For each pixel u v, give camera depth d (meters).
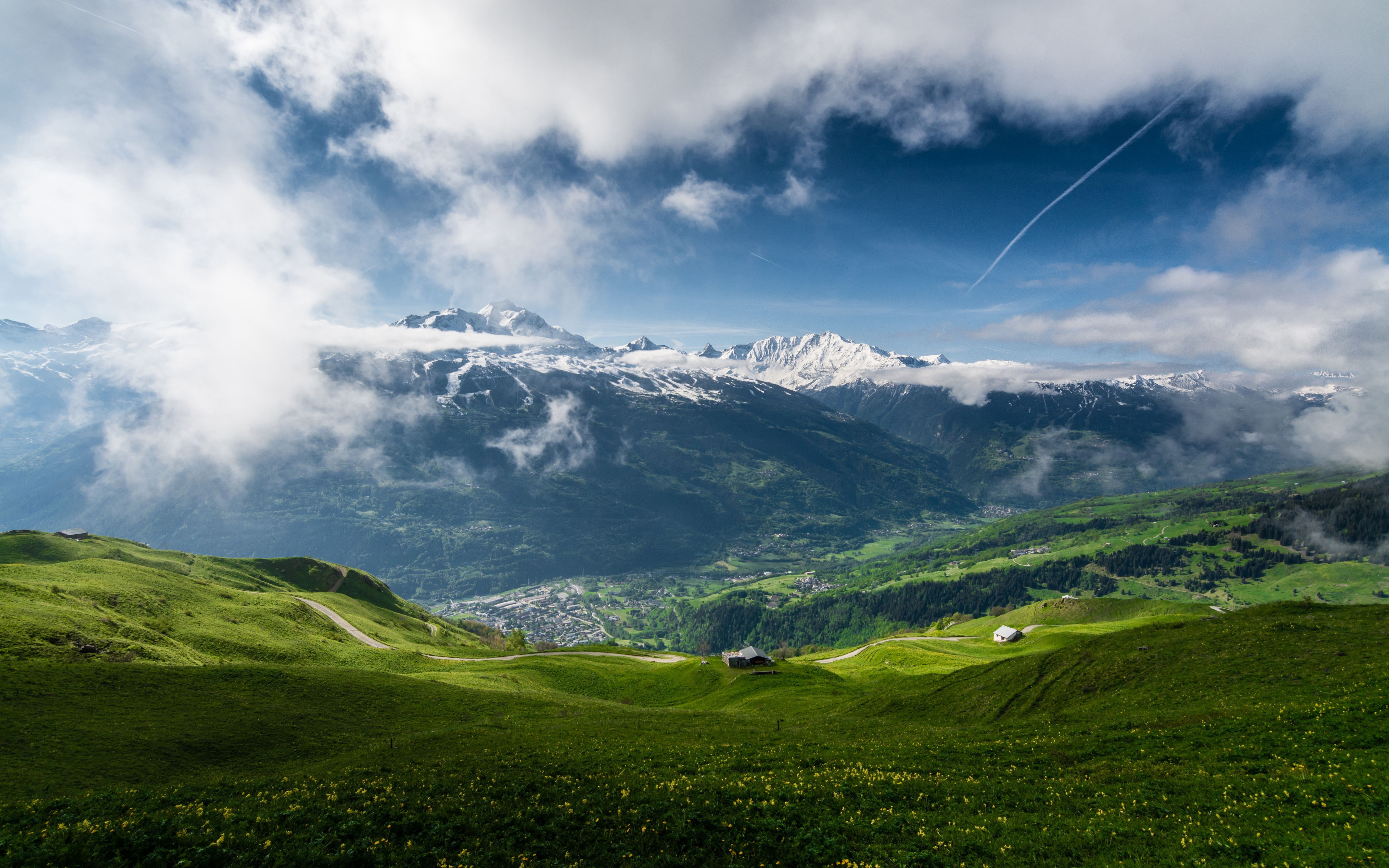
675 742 45.88
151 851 23.36
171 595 112.88
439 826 25.84
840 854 23.08
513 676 110.31
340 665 102.81
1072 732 37.69
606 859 23.45
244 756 51.97
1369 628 47.56
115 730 51.03
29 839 23.62
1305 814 22.05
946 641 138.12
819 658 152.25
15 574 96.44
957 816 26.05
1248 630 52.19
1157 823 23.30
